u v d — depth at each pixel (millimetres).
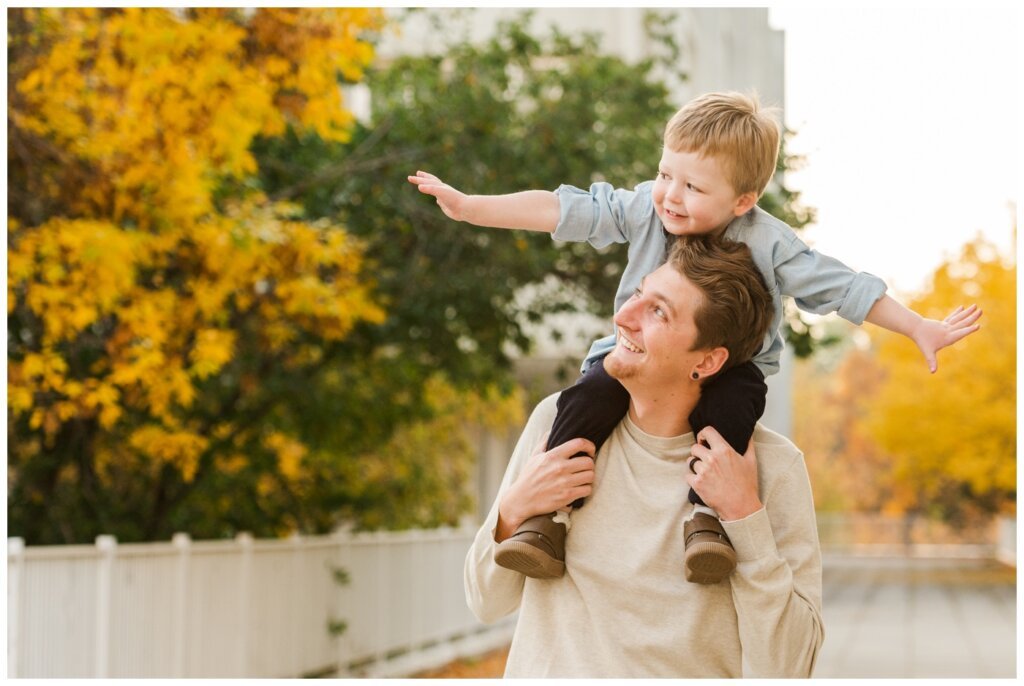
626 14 19594
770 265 3068
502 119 12516
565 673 3012
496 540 3070
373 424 14008
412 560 15539
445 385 16344
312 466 14656
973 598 27844
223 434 13141
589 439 3057
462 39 13891
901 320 3027
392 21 10578
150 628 9555
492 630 19078
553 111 12586
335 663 13133
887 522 57344
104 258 8750
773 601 2881
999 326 33812
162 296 9852
